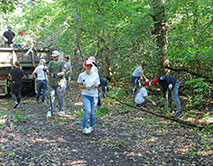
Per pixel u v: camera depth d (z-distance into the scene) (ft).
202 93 26.45
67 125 20.70
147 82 27.27
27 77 35.01
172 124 21.26
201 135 17.92
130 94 34.81
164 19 26.20
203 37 21.40
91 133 18.85
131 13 25.29
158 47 27.37
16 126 19.66
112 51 34.01
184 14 25.85
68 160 13.80
